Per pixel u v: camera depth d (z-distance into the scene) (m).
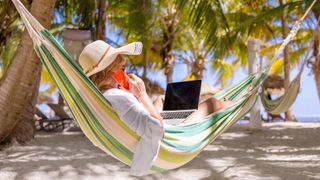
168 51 21.81
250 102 4.16
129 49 2.59
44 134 12.50
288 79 18.50
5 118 7.87
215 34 11.34
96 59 2.55
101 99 2.49
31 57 7.46
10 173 5.73
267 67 4.39
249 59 11.70
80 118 2.81
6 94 7.70
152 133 2.52
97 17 14.41
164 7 18.45
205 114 3.48
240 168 6.09
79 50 10.97
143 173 2.68
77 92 2.61
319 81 16.80
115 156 2.91
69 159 7.07
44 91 31.12
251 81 4.35
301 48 23.98
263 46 24.84
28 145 9.05
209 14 10.72
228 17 17.27
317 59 16.56
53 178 5.45
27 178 5.44
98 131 2.73
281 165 6.31
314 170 5.83
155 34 18.38
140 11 14.18
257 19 11.86
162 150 2.75
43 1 6.97
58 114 15.19
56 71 2.70
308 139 10.07
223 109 3.52
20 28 14.30
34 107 10.01
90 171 5.92
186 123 3.21
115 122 2.57
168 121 3.71
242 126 13.72
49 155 7.58
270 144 9.32
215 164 6.46
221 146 8.97
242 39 18.64
